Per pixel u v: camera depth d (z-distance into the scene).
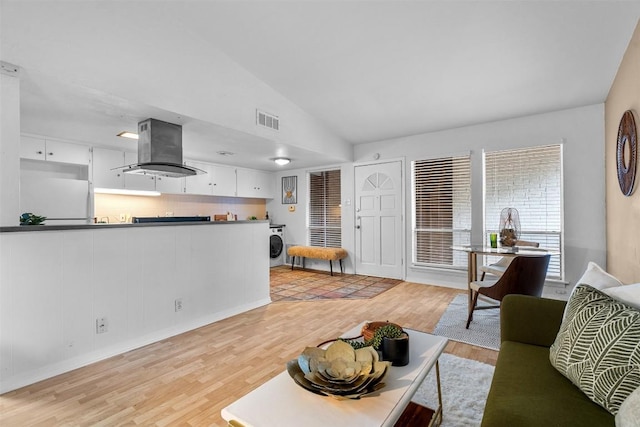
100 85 2.50
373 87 3.78
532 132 4.10
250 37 3.12
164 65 2.90
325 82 3.79
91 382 2.12
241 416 1.02
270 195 7.08
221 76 3.39
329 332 3.01
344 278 5.48
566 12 2.36
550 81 3.28
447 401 1.82
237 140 4.05
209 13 2.85
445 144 4.81
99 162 4.41
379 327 1.50
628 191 2.56
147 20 2.78
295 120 4.37
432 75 3.37
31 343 2.13
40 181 4.01
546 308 1.62
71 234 2.33
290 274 5.89
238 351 2.60
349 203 5.92
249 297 3.78
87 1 2.43
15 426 1.67
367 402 1.09
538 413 1.06
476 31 2.66
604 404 1.06
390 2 2.47
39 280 2.17
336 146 5.27
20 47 2.12
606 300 1.27
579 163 3.79
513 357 1.46
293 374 1.19
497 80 3.34
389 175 5.44
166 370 2.29
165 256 2.95
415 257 5.18
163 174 3.76
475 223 4.51
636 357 1.03
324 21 2.77
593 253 3.69
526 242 3.63
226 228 3.54
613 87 3.15
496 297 2.78
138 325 2.73
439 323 3.22
